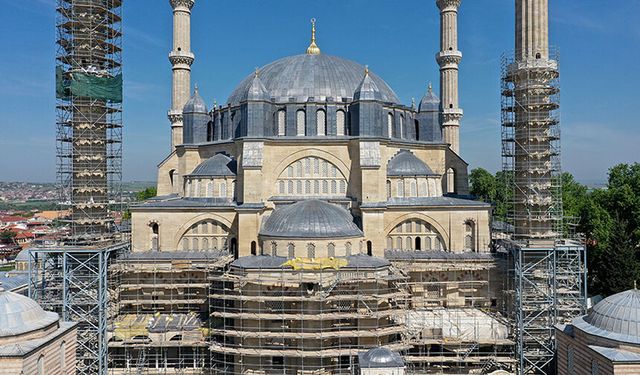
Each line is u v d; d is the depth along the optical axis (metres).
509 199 80.94
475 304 76.56
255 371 65.19
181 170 91.00
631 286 83.50
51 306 69.31
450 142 108.69
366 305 64.50
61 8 72.56
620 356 43.88
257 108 77.12
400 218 78.69
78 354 66.19
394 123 86.19
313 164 78.75
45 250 67.50
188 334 68.56
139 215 77.12
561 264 71.00
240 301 66.75
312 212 69.06
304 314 64.62
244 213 73.44
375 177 75.38
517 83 73.75
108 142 75.31
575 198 128.12
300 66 89.19
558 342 55.59
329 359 65.00
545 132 72.25
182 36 107.75
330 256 67.06
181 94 108.56
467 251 79.06
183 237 77.94
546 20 73.06
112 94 73.88
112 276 73.62
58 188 72.00
